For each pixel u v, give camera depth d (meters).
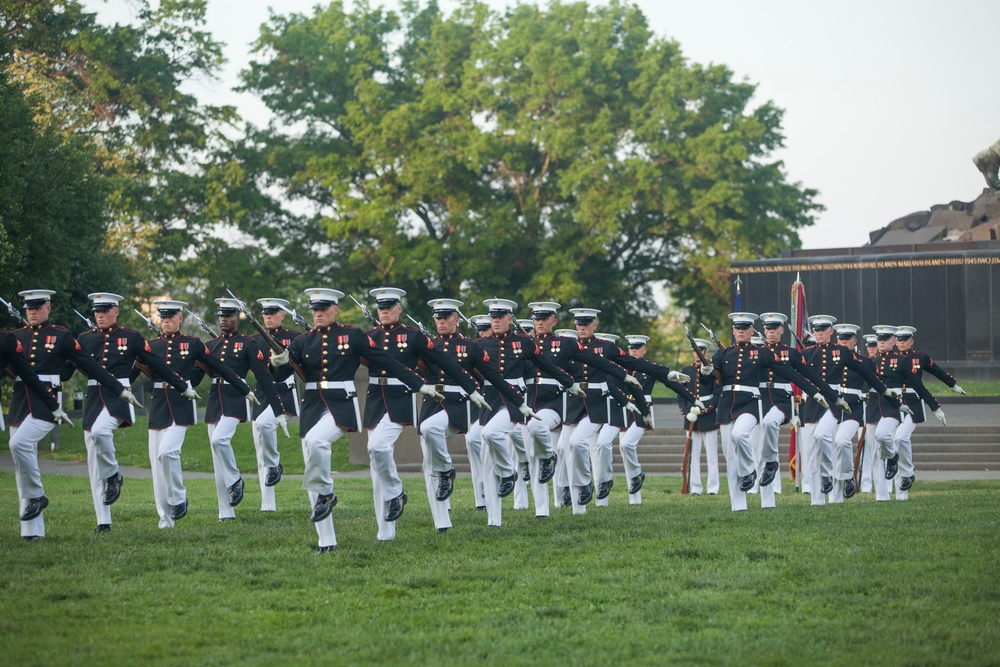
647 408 18.31
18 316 13.44
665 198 52.94
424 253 53.84
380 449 12.90
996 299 44.12
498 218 53.44
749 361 16.44
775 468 16.77
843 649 8.28
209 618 9.15
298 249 57.25
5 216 28.45
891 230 52.25
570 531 13.46
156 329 15.50
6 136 28.89
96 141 46.75
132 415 14.08
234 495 15.55
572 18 57.44
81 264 34.19
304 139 57.72
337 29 57.62
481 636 8.63
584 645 8.41
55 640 8.39
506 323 15.45
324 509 12.17
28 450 12.90
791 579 10.56
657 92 53.88
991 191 49.72
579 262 55.03
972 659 8.01
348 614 9.27
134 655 8.05
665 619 9.15
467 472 27.38
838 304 46.16
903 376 18.81
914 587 10.08
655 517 14.85
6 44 31.92
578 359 16.23
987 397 40.34
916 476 26.27
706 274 54.38
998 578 10.41
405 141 53.72
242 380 15.33
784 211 59.22
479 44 55.03
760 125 55.66
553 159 55.16
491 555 11.82
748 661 7.98
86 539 12.69
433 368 14.43
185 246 54.00
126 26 49.09
